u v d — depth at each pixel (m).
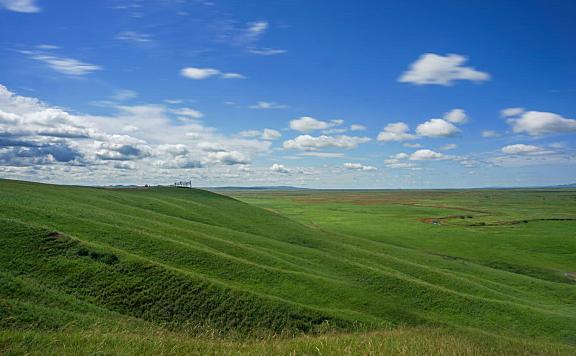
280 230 82.19
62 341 15.98
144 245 44.09
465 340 24.48
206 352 15.84
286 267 49.59
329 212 165.88
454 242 95.94
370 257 65.81
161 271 35.97
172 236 51.50
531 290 60.75
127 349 15.24
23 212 45.69
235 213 93.62
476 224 128.50
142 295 32.75
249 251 52.75
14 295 27.25
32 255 34.50
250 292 36.06
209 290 34.88
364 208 190.12
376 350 16.92
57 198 62.97
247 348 17.12
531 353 23.47
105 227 46.78
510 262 78.75
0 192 57.12
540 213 167.12
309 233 83.44
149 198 87.06
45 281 31.45
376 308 41.25
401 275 54.47
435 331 29.45
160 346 15.80
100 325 24.73
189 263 42.31
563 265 78.88
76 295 30.77
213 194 119.38
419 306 44.88
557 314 47.47
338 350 16.81
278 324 32.81
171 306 32.31
